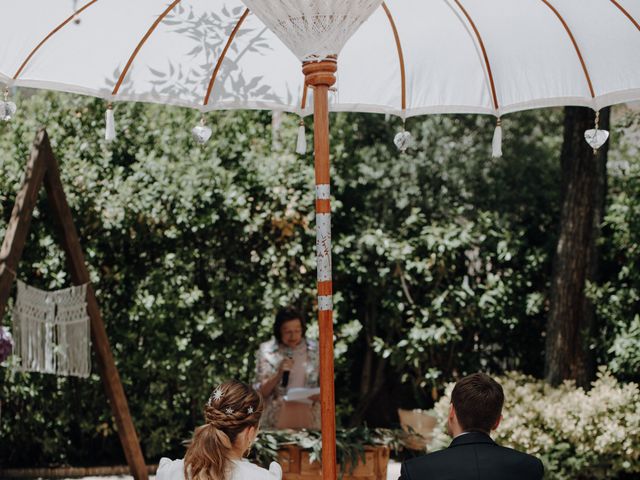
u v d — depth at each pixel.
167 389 7.46
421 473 2.87
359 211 7.78
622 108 8.02
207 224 7.25
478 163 7.89
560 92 4.46
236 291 7.46
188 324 7.39
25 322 5.81
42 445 7.38
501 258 7.56
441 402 6.96
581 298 7.37
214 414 2.92
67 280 7.24
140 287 7.29
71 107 7.30
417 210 7.61
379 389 8.06
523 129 8.12
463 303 7.61
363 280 7.82
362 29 4.56
